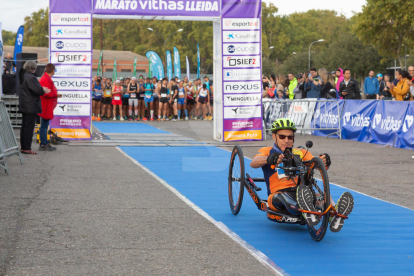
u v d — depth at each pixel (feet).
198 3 42.80
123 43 323.78
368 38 143.64
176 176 25.95
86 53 41.55
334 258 13.06
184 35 302.66
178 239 14.53
